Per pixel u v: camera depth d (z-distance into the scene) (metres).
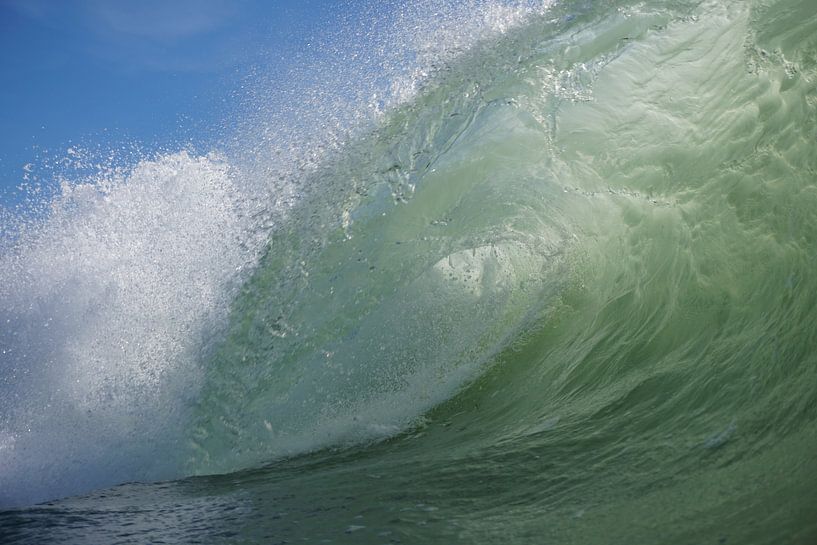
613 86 4.62
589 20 5.30
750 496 1.74
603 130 4.39
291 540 2.13
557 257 4.06
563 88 4.85
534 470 2.40
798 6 4.04
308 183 5.30
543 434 2.75
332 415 3.88
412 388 3.86
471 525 2.02
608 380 3.04
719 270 3.09
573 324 3.65
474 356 3.88
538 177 4.43
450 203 4.62
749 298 2.83
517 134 4.74
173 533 2.40
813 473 1.70
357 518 2.25
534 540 1.83
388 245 4.57
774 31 3.99
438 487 2.45
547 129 4.65
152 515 2.69
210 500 2.87
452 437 3.21
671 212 3.62
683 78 4.29
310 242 4.83
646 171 3.96
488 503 2.19
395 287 4.36
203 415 4.13
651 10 4.95
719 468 1.97
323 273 4.60
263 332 4.45
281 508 2.54
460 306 4.16
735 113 3.78
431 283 4.30
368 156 5.27
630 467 2.19
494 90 5.17
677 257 3.37
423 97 5.55
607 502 1.99
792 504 1.61
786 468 1.79
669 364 2.84
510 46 5.52
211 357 4.44
